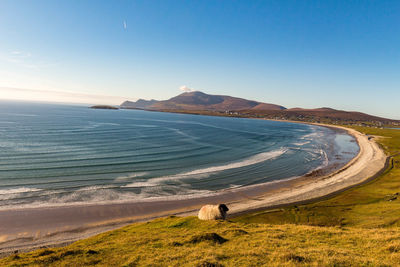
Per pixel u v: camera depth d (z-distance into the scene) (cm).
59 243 2403
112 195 3725
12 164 4900
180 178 4747
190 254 1305
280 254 1223
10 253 2211
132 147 7575
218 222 2203
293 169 5894
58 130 10462
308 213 3014
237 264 1142
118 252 1462
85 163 5338
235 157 6981
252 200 3778
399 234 1573
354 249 1352
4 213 2948
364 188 4122
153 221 2564
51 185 3928
